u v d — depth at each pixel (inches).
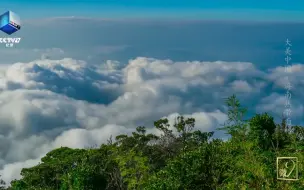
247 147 489.4
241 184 461.4
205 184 661.3
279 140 652.1
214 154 662.5
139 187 974.4
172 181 671.8
